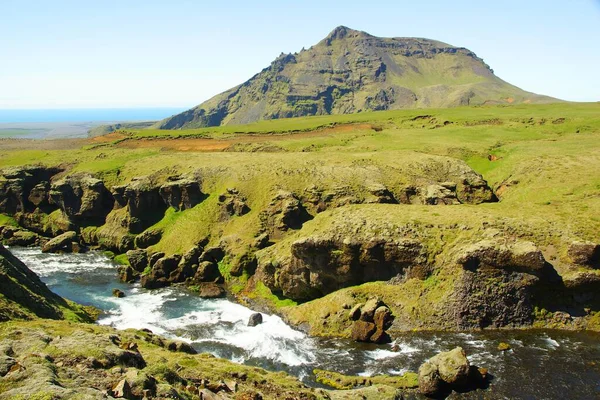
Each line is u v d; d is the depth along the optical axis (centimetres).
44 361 2548
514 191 8375
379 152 10556
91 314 6184
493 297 5341
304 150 12062
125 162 11438
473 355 4656
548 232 5794
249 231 7912
